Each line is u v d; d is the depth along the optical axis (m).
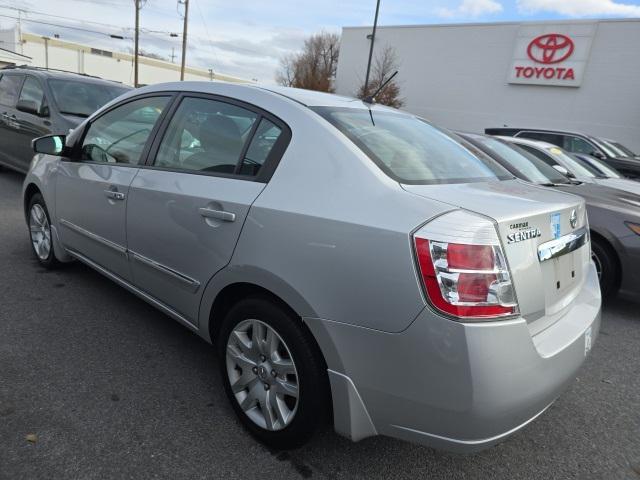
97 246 3.39
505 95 26.33
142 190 2.87
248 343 2.37
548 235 2.08
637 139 22.62
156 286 2.91
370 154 2.17
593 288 2.60
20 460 2.12
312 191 2.12
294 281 2.05
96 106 7.14
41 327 3.29
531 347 1.84
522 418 1.88
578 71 23.77
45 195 3.96
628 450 2.59
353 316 1.90
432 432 1.84
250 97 2.60
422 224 1.80
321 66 44.25
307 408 2.12
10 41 46.38
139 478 2.08
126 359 3.00
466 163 2.67
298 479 2.16
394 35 30.14
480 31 26.73
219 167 2.55
